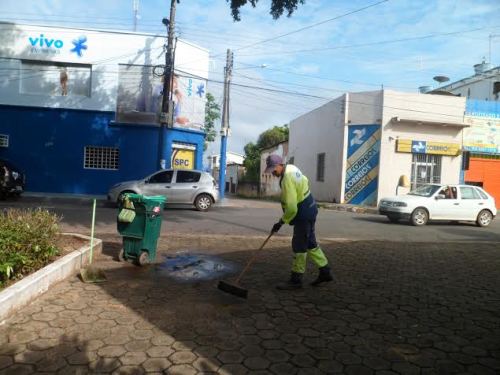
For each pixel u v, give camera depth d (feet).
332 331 13.35
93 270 18.04
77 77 64.49
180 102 67.26
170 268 20.51
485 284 19.39
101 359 11.11
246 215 48.11
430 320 14.55
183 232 32.99
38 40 63.05
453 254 27.07
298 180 17.11
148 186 48.96
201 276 19.21
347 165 73.26
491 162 73.20
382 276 20.34
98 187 65.26
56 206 48.34
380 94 69.77
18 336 12.25
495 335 13.37
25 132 63.82
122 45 64.28
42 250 17.54
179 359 11.23
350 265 22.53
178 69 66.49
